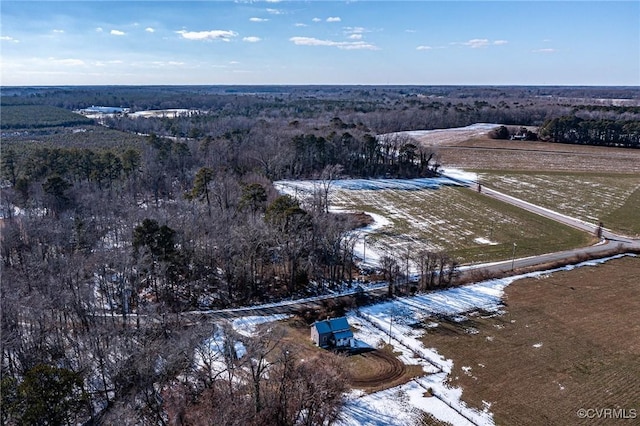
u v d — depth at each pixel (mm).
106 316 54188
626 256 79688
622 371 48125
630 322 57969
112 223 80562
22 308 47156
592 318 58938
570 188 123688
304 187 116625
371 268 73312
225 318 57250
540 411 42094
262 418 37656
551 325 57188
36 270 58375
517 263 76125
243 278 63844
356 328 55969
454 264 69000
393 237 87125
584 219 99500
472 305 62094
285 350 42562
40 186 91188
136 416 37125
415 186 124250
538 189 122812
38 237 70250
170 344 43219
